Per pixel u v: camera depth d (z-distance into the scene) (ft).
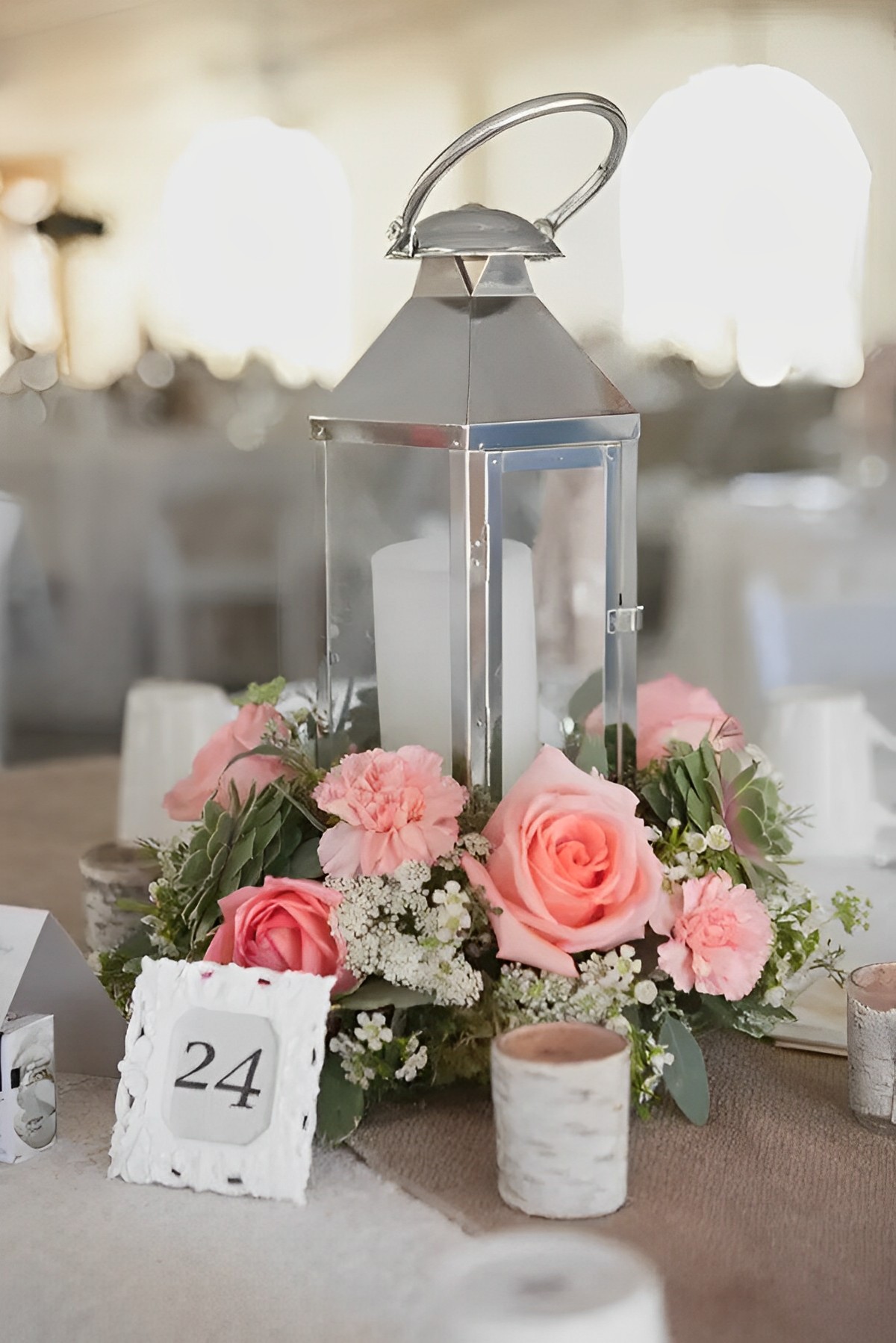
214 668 6.70
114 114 6.08
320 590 3.05
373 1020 2.65
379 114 5.38
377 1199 2.46
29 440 6.74
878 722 4.86
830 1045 3.14
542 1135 2.35
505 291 2.88
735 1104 2.86
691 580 5.04
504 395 2.76
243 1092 2.52
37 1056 2.66
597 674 2.98
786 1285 2.18
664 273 4.75
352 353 5.95
